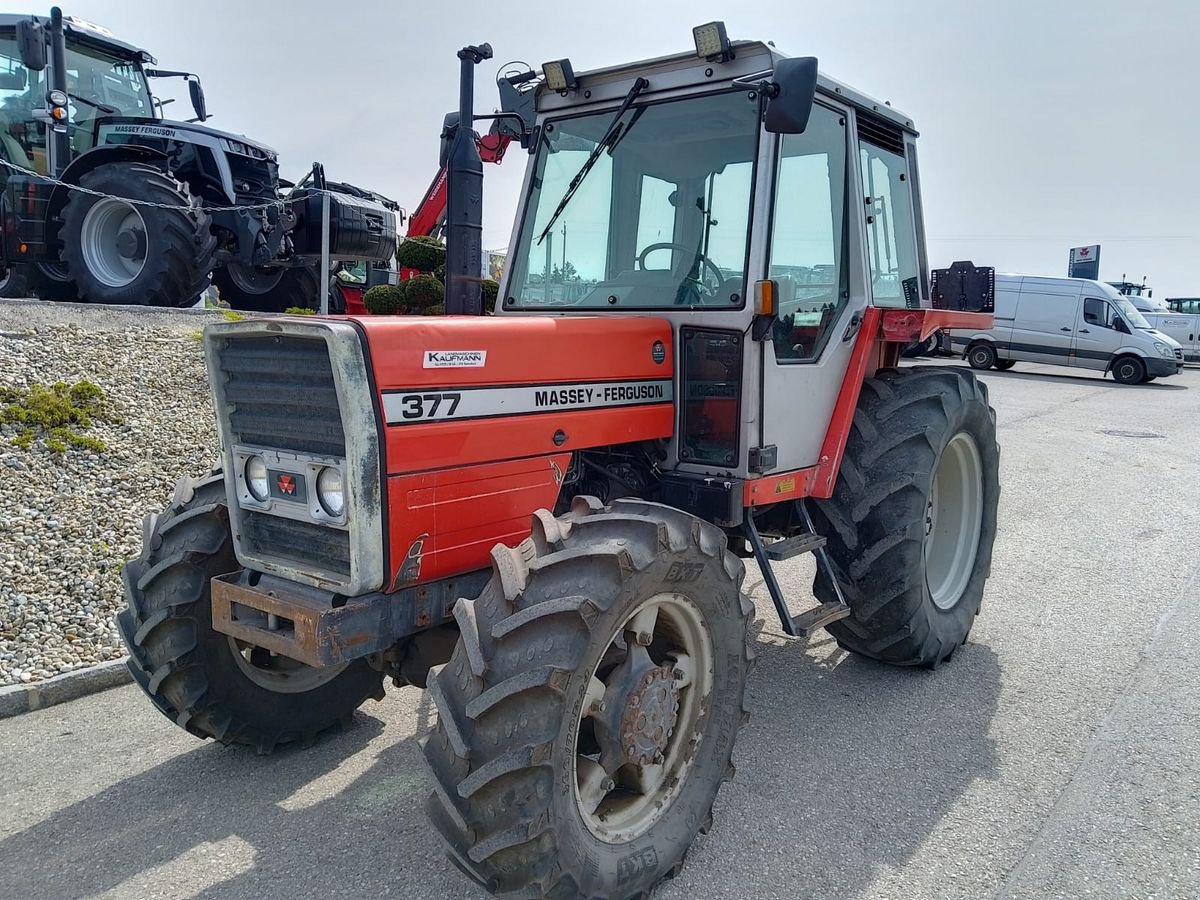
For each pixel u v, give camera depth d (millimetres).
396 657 2891
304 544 2670
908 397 4062
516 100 3930
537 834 2254
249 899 2594
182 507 3293
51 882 2658
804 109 2965
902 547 3830
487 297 6145
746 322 3271
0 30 8977
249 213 8812
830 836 2930
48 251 8750
